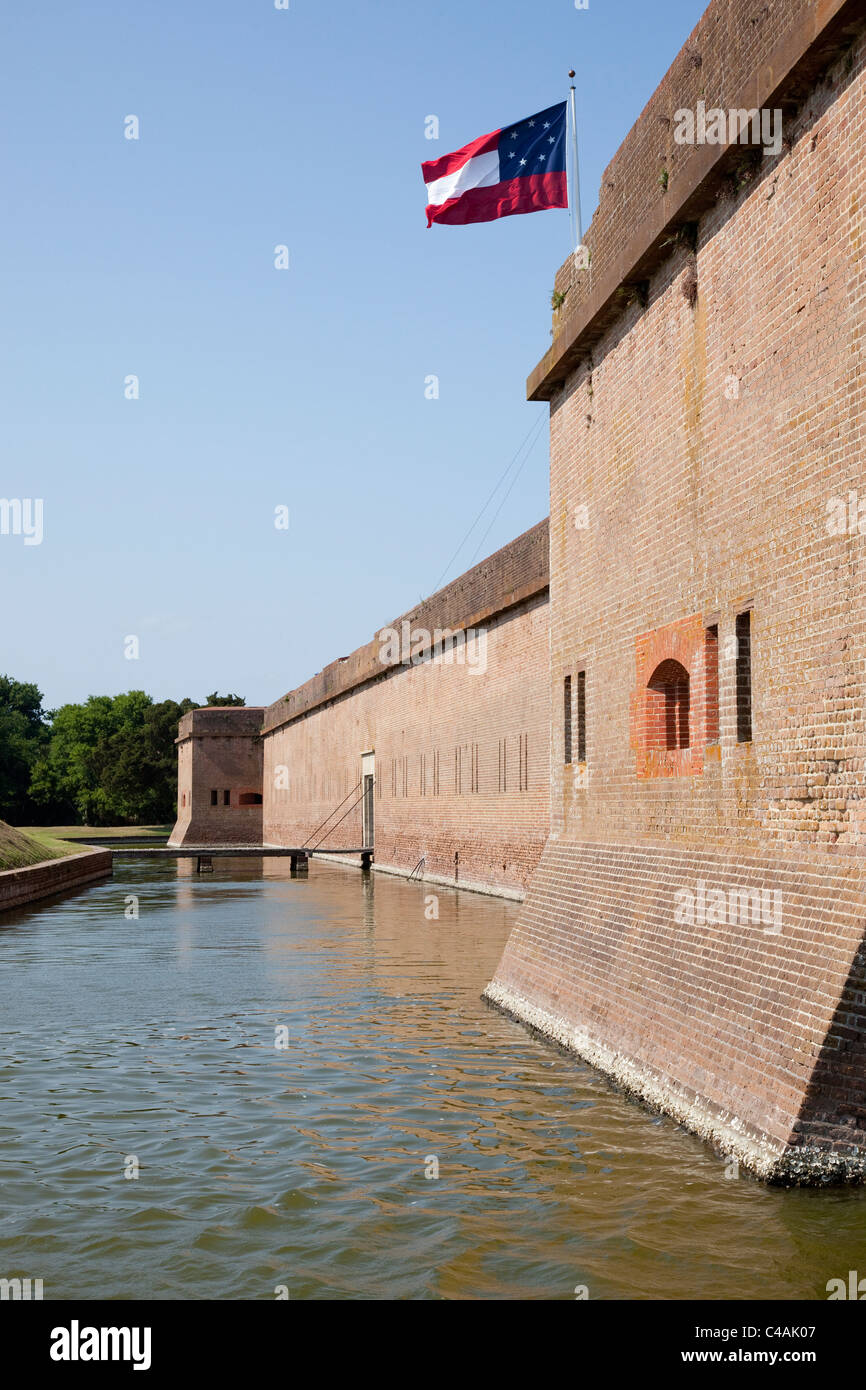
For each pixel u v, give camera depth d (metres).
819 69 8.84
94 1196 8.39
